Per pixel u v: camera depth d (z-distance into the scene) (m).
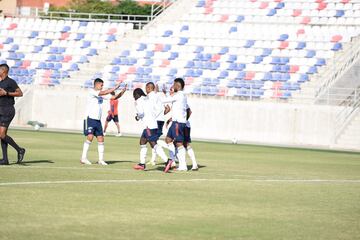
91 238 33.16
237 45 156.75
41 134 118.31
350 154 106.25
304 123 130.38
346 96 134.12
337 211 44.06
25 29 175.62
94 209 40.81
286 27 158.62
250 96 140.12
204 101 136.12
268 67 150.25
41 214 38.47
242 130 134.25
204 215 40.69
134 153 86.19
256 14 166.12
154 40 163.25
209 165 74.38
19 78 157.50
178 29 164.25
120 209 41.31
